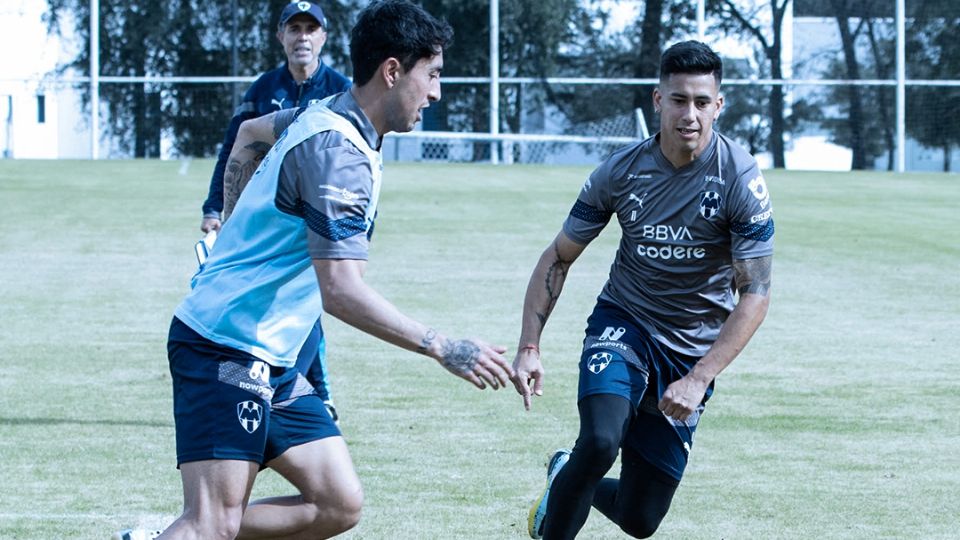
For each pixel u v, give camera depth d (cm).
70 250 2609
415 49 670
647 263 838
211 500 670
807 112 5728
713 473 1098
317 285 695
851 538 922
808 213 3494
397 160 5481
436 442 1195
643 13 5647
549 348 1689
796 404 1370
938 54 5738
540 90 5578
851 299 2134
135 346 1672
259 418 677
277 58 5519
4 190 3641
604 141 5578
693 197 814
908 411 1340
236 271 680
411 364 1587
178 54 5484
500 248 2734
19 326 1811
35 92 5438
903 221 3309
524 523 949
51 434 1203
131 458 1121
